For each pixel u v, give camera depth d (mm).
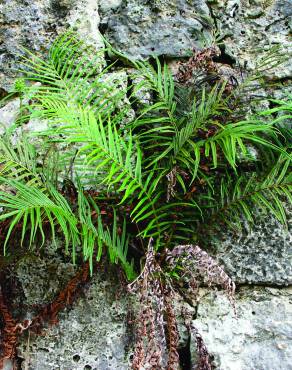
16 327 1770
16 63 2074
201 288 1873
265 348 1802
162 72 2053
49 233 1838
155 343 1646
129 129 1887
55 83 1899
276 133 1897
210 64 1879
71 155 1825
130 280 1759
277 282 1869
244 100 1953
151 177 1814
